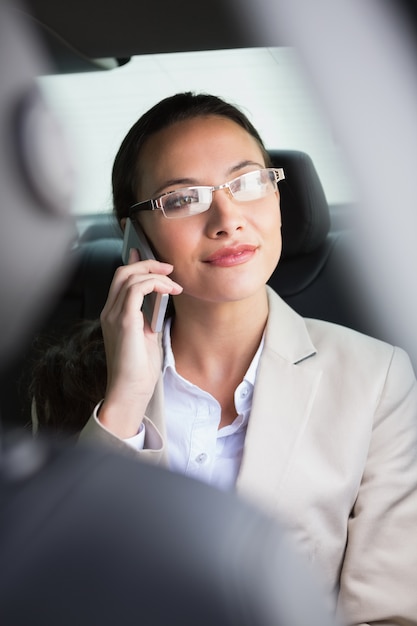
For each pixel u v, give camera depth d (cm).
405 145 212
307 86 217
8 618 26
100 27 204
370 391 160
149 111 165
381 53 198
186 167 156
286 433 155
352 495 157
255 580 27
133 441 154
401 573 154
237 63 229
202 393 160
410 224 222
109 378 160
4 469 31
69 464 32
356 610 152
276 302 171
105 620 26
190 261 156
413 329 229
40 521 29
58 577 27
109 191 176
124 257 175
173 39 210
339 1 190
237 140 158
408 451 162
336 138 221
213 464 159
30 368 246
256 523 30
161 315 157
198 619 26
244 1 194
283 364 161
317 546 154
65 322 254
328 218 235
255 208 155
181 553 27
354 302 234
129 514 29
